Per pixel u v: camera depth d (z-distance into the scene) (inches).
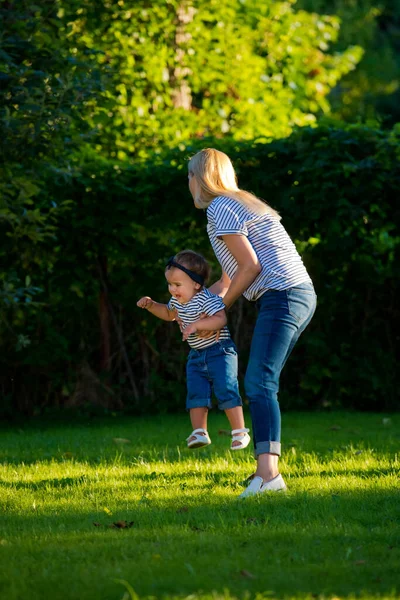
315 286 537.6
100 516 238.2
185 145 535.5
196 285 298.0
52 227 455.8
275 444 263.0
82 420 517.7
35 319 524.4
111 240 528.7
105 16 631.2
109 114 639.8
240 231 259.1
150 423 494.3
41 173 442.9
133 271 542.3
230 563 189.5
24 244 518.3
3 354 522.3
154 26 678.5
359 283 538.9
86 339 542.6
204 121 729.0
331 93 1395.2
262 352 260.7
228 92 745.6
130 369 546.0
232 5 733.3
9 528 225.8
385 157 501.4
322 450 370.0
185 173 516.7
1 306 489.4
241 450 369.7
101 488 283.1
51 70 423.2
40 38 427.8
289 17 804.6
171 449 380.5
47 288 529.0
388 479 286.5
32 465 341.1
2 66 392.8
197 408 306.8
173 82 718.5
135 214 523.2
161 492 273.0
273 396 263.4
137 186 519.2
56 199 512.4
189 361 310.2
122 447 391.9
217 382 302.8
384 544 207.3
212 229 266.8
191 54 715.4
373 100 1429.6
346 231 535.8
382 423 472.4
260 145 513.3
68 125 418.9
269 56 799.7
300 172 504.7
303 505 243.3
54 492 278.1
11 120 394.6
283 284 261.1
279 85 794.8
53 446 402.3
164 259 538.6
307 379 539.8
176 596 168.1
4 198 428.5
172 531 219.9
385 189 514.9
